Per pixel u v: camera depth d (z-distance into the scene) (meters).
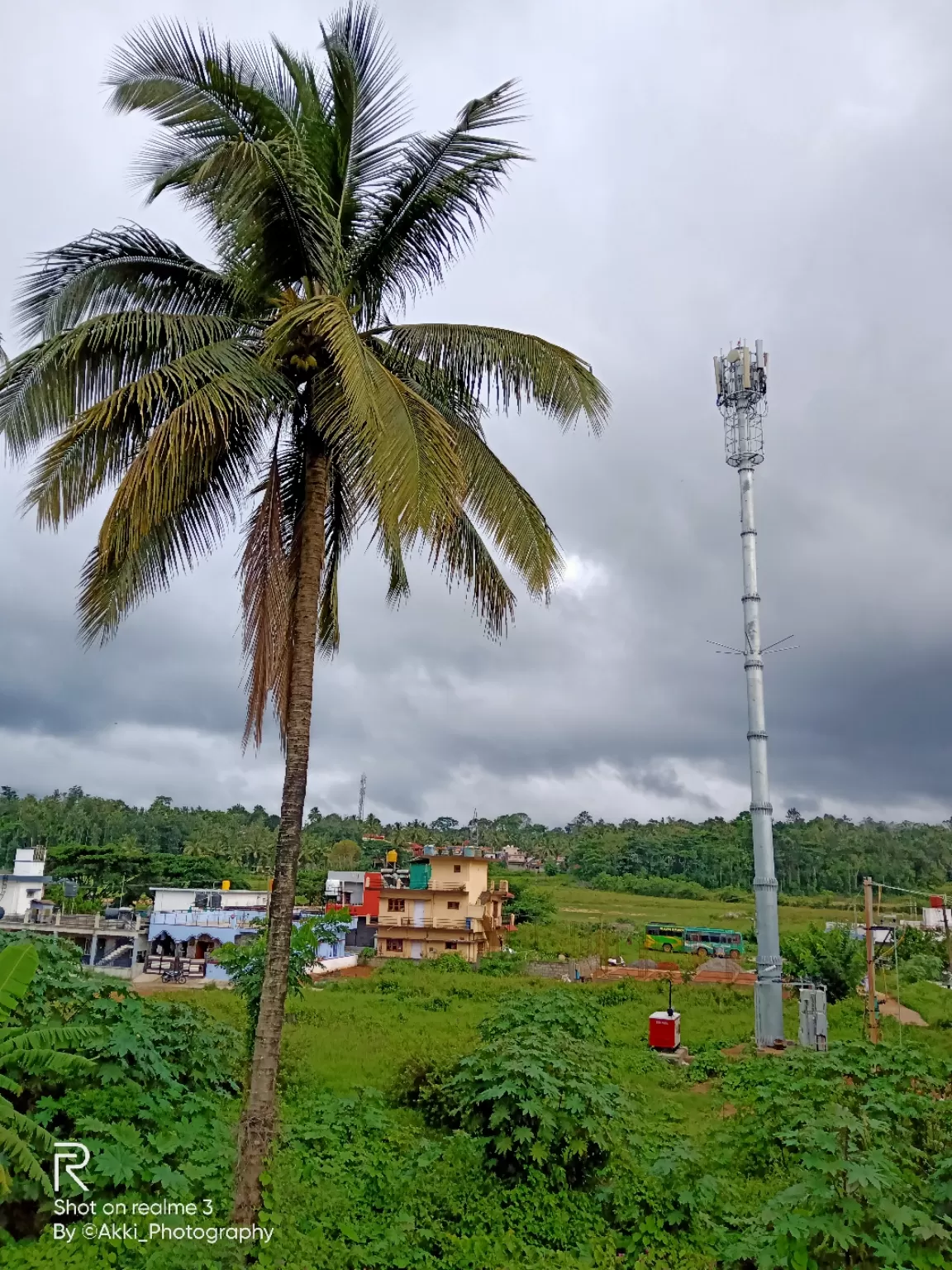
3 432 7.00
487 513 7.61
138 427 7.05
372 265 7.92
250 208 6.66
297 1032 17.97
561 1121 7.86
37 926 35.44
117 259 7.64
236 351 6.99
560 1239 6.89
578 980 31.98
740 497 22.06
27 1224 6.14
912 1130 7.47
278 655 7.13
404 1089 11.62
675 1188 7.02
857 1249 5.34
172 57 6.95
